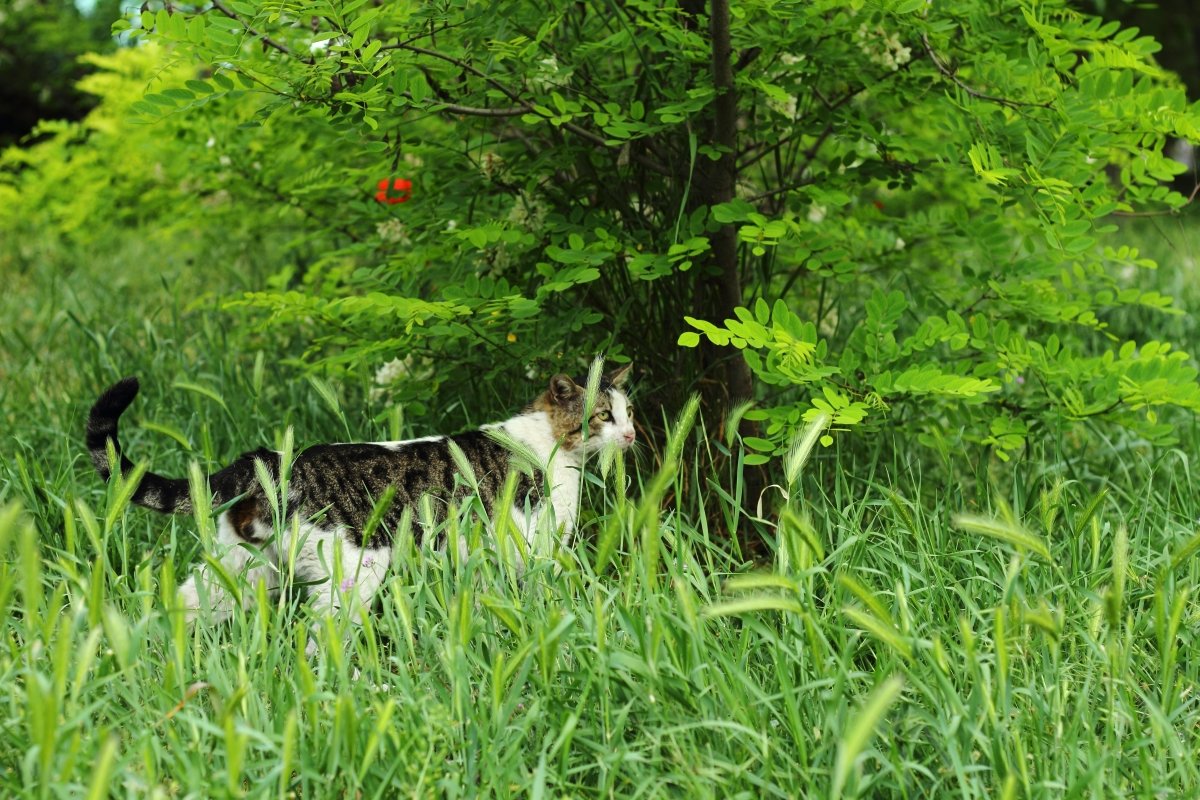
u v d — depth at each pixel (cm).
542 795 249
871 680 292
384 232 506
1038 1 408
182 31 346
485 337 424
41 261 948
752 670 313
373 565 368
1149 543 385
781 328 374
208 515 305
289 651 300
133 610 310
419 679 296
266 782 234
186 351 658
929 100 450
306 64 366
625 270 462
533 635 303
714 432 455
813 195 427
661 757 271
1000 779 257
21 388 584
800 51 425
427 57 403
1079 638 326
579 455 427
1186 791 267
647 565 270
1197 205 1255
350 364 484
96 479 464
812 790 255
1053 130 397
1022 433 411
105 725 282
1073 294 505
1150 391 386
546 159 435
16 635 323
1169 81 463
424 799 257
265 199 615
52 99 1558
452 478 395
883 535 375
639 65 454
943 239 524
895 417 474
